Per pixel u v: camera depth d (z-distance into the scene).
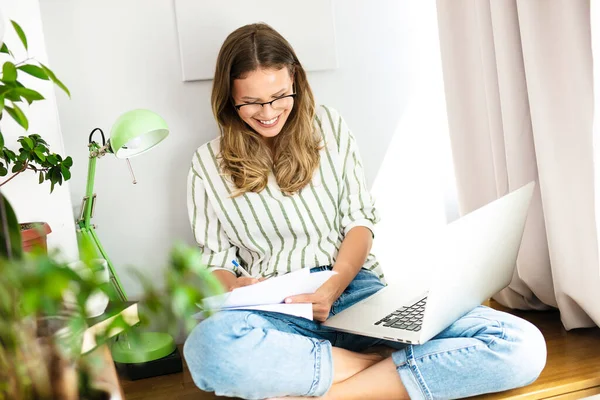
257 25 1.93
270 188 1.96
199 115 2.24
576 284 1.92
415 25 2.39
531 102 1.94
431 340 1.65
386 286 1.98
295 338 1.63
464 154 2.30
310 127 1.97
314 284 1.69
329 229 2.00
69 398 0.77
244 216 1.96
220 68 1.90
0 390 0.73
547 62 1.87
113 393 0.89
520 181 2.07
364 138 2.38
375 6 2.35
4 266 0.64
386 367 1.65
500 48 2.03
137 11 2.16
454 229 1.54
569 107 1.84
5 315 0.69
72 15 2.11
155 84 2.20
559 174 1.90
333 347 1.71
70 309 0.74
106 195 2.19
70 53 2.12
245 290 1.60
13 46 1.94
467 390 1.62
